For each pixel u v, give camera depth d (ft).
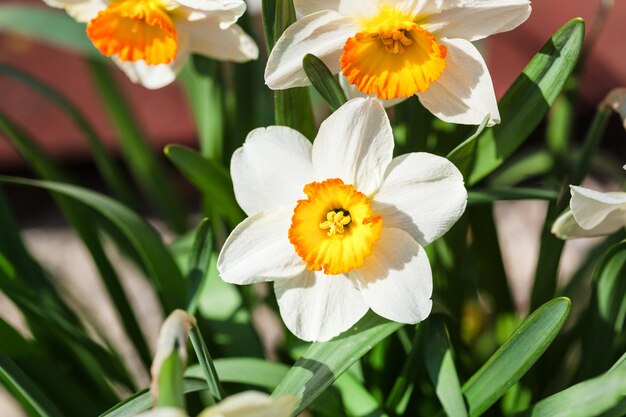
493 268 2.52
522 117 2.20
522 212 4.09
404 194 2.12
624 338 2.44
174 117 4.05
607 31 4.00
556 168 2.71
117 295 2.64
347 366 2.12
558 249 2.31
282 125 2.24
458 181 2.11
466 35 2.14
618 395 2.04
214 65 2.51
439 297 2.34
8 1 4.03
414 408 2.48
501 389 2.15
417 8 2.11
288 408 1.97
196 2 2.16
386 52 2.15
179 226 3.00
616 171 3.03
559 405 2.11
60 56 4.18
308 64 2.10
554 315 2.07
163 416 1.88
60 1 2.29
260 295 2.79
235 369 2.27
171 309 2.45
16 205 4.25
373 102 2.10
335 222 2.13
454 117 2.16
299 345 2.41
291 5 2.12
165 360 1.96
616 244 2.19
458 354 2.40
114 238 2.69
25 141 2.61
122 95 2.90
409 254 2.12
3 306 3.71
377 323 2.16
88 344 2.44
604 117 2.32
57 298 2.57
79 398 2.43
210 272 2.57
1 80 4.15
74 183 2.68
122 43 2.26
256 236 2.14
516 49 3.98
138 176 3.18
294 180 2.15
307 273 2.15
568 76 2.16
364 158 2.13
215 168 2.39
